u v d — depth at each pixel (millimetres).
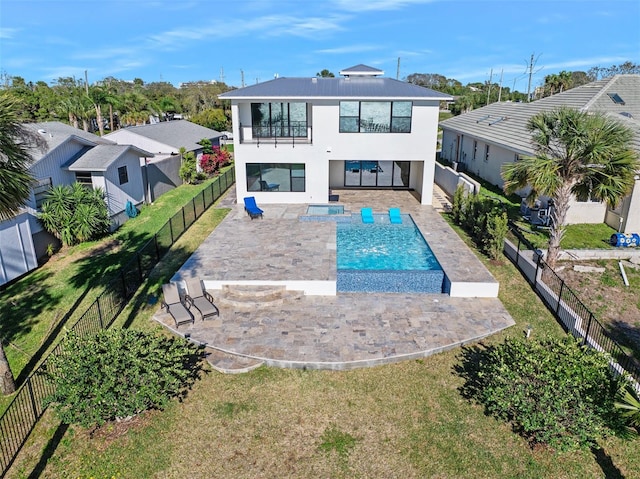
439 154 45812
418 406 10266
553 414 8188
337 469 8664
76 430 9680
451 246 19031
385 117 24922
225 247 18828
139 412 9516
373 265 17688
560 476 8492
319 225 22156
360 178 30891
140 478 8539
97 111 53750
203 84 110125
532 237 19312
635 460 8852
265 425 9758
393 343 12305
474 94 79875
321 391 10758
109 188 23469
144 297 15438
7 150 10523
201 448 9180
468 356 12031
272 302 14484
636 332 12828
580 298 14594
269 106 26438
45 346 12906
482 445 9180
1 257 16375
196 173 35438
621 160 13797
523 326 13422
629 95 25875
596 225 20656
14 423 9789
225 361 11789
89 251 20234
